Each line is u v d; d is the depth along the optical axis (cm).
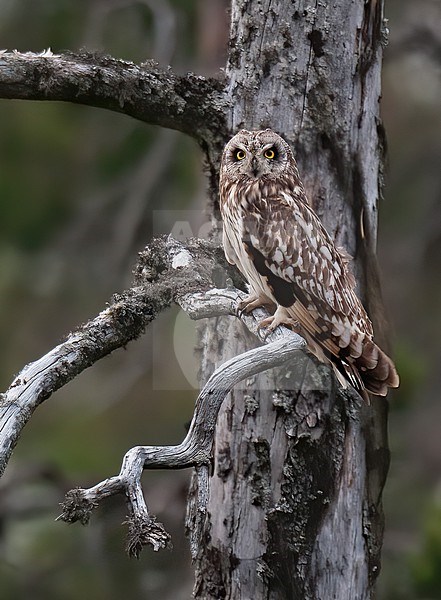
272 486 859
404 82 1941
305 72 873
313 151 879
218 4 1650
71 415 1873
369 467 874
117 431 1836
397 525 1569
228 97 887
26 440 1861
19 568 1427
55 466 1516
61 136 1867
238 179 888
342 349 859
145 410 1841
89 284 1820
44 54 847
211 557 874
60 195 1867
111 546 791
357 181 885
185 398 1844
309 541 857
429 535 1242
